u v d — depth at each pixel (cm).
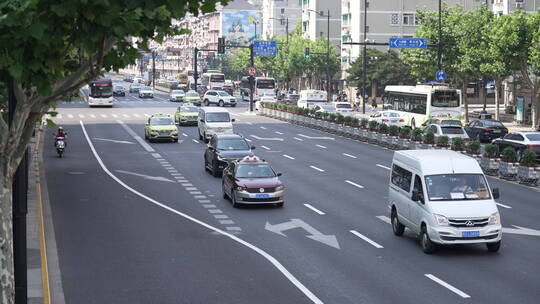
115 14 939
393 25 12188
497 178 3588
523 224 2431
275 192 2725
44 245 2034
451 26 7056
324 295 1619
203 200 2922
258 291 1655
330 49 12606
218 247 2108
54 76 1017
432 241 1981
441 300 1576
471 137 5431
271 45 9919
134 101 10712
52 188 3181
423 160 2109
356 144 5159
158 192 3106
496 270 1836
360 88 11419
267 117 7856
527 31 6038
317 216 2580
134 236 2255
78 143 5081
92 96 9106
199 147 4856
